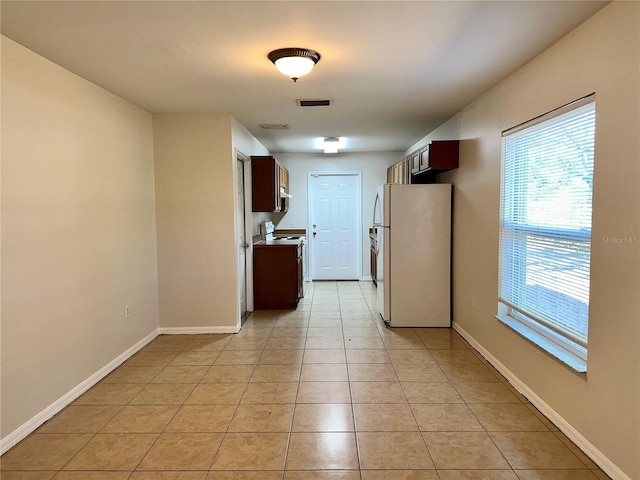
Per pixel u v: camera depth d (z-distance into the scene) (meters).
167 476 2.03
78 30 2.19
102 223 3.23
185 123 4.20
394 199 4.49
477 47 2.47
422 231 4.50
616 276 1.91
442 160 4.21
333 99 3.68
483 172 3.54
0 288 2.23
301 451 2.23
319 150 7.13
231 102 3.75
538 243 2.69
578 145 2.24
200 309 4.36
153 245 4.22
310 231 7.53
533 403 2.71
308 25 2.17
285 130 5.19
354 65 2.79
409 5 1.95
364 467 2.09
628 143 1.82
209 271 4.32
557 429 2.41
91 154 3.09
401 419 2.55
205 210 4.27
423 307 4.55
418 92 3.46
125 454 2.22
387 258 4.53
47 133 2.60
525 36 2.32
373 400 2.81
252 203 5.27
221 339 4.17
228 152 4.23
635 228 1.79
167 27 2.17
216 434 2.41
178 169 4.24
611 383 1.96
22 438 2.36
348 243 7.60
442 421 2.52
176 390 3.00
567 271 2.37
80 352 2.93
